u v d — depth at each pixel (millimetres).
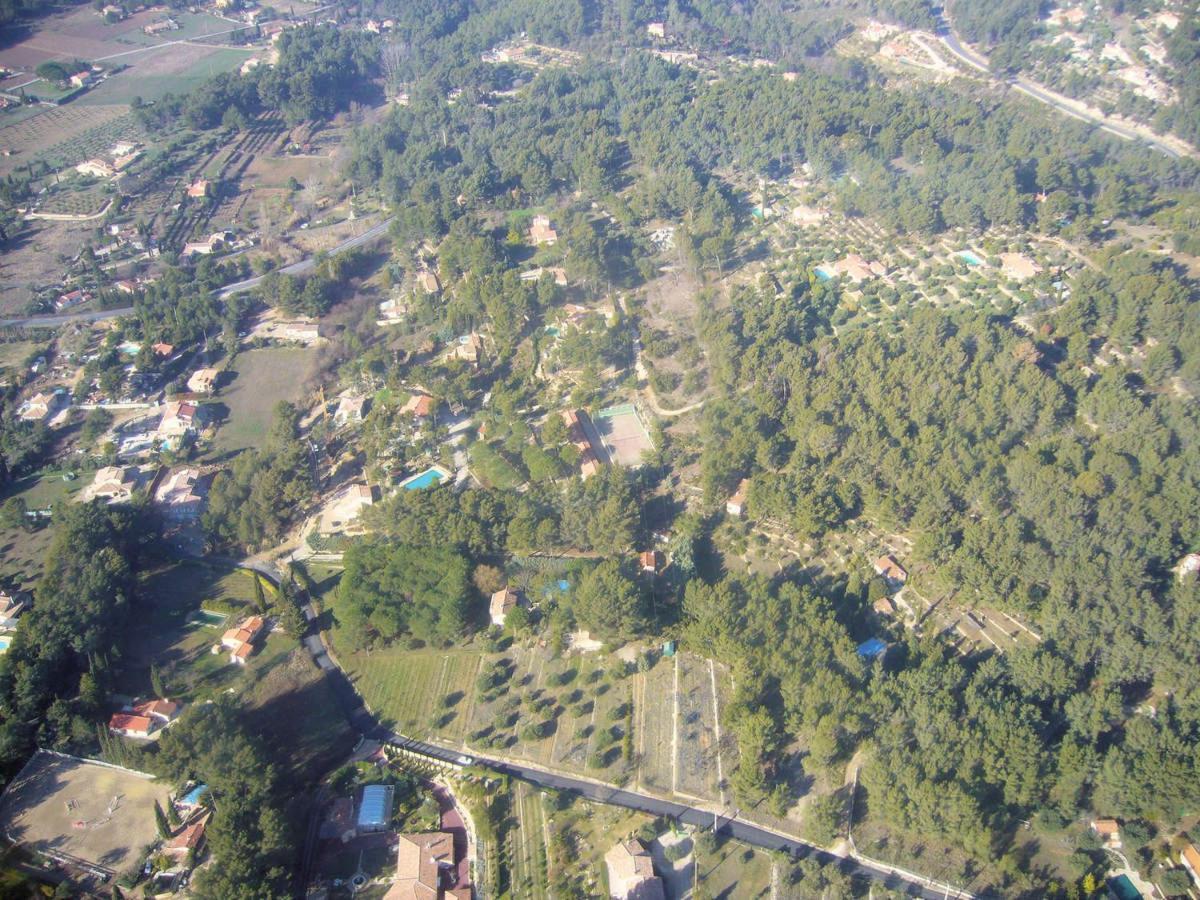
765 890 183000
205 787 199500
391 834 197375
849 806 195875
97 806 197750
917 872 184875
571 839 192500
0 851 187500
